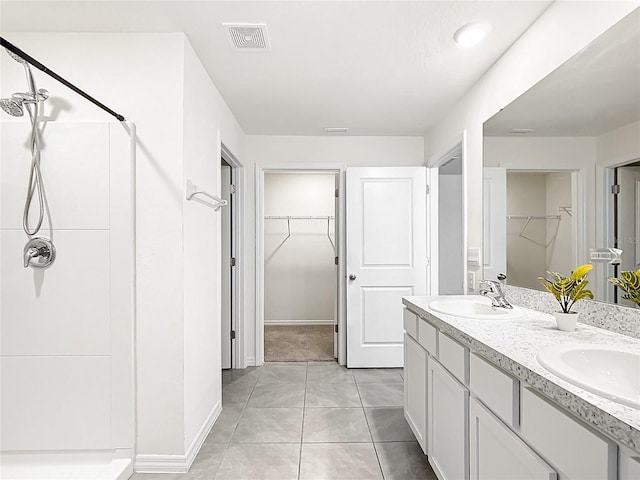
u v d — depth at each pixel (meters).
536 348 1.29
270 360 4.13
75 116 2.07
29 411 2.02
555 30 1.77
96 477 1.89
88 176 2.02
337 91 2.82
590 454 0.85
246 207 3.94
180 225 2.05
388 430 2.53
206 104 2.50
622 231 1.43
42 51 2.07
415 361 2.26
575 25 1.64
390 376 3.61
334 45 2.17
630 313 1.42
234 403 2.98
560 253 1.79
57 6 1.82
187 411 2.10
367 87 2.75
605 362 1.18
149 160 2.06
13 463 2.01
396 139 4.01
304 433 2.49
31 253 1.98
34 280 2.01
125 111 2.06
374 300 3.85
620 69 1.41
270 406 2.92
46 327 2.01
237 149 3.54
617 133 1.43
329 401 3.02
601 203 1.53
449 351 1.70
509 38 2.10
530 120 1.97
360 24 1.97
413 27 1.99
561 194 1.76
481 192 2.56
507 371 1.24
